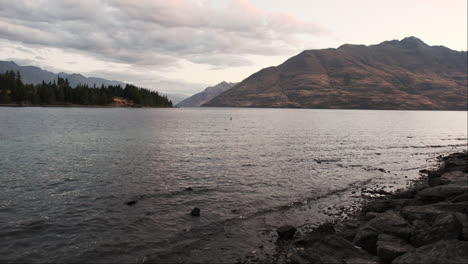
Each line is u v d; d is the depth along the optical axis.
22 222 17.28
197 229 17.06
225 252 14.50
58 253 13.87
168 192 24.09
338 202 23.05
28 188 24.19
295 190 26.02
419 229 14.95
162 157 39.91
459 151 54.66
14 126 79.56
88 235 15.86
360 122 145.12
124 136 64.88
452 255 10.91
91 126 88.75
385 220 15.70
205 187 25.86
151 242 15.29
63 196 22.42
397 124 135.62
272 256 14.17
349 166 37.81
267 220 18.84
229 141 60.16
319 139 67.88
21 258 13.29
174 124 109.12
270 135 75.06
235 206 21.30
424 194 20.70
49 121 102.25
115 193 23.42
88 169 31.61
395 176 32.97
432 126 127.00
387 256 12.52
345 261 12.02
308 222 18.75
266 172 32.66
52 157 37.97
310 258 12.70
